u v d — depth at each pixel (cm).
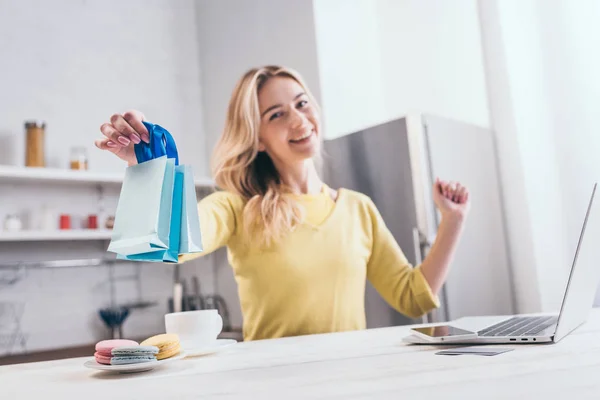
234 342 107
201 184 342
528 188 258
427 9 307
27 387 79
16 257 303
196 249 75
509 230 269
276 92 162
